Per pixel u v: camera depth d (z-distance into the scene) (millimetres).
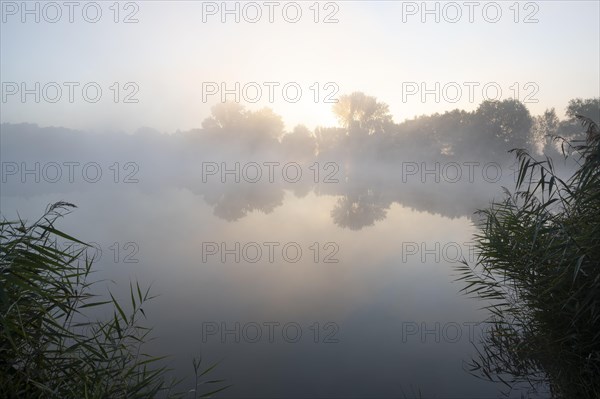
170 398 3119
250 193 24500
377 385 3566
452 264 7605
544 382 3551
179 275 6852
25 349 2682
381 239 10117
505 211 4758
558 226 3562
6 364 2525
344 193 24828
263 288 6238
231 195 22922
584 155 3443
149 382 2928
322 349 4273
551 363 3584
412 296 5902
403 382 3582
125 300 5535
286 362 3963
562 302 3488
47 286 3143
